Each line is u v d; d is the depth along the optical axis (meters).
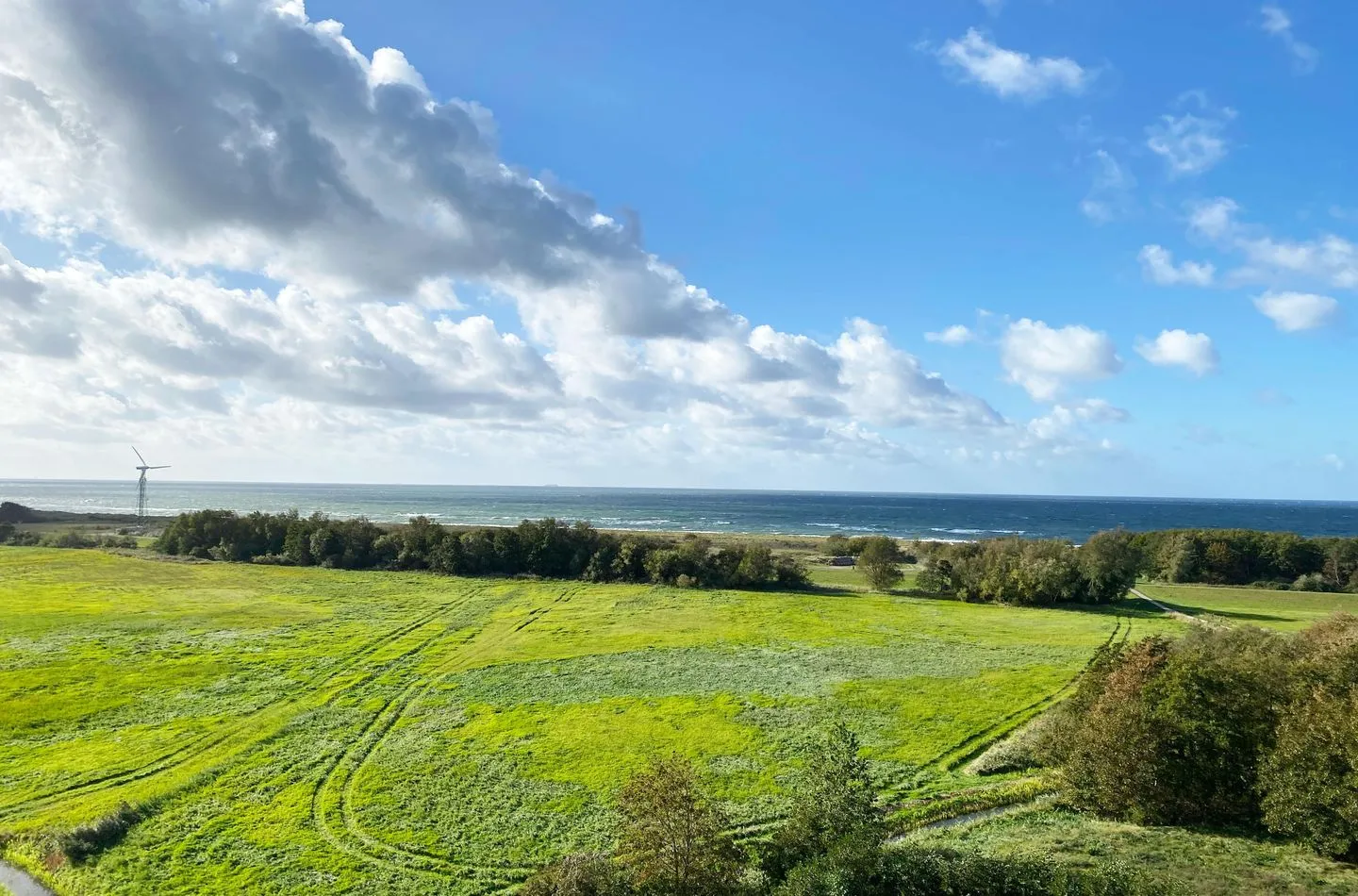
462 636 73.56
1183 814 32.09
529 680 58.88
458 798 38.62
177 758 43.44
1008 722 49.34
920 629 78.94
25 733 46.75
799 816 29.73
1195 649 41.38
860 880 25.22
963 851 29.33
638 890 25.47
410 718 50.31
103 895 30.27
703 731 47.75
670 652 68.06
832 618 84.50
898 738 46.50
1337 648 36.25
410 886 31.00
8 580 97.44
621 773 41.41
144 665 61.31
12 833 34.69
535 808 37.47
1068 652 68.62
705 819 26.94
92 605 84.75
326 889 30.73
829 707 52.28
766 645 70.88
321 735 47.19
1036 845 30.14
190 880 31.34
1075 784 35.44
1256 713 32.50
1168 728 32.81
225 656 64.56
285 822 36.09
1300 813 28.09
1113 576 94.31
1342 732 27.45
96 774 41.06
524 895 27.08
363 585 101.06
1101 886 23.75
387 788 39.78
